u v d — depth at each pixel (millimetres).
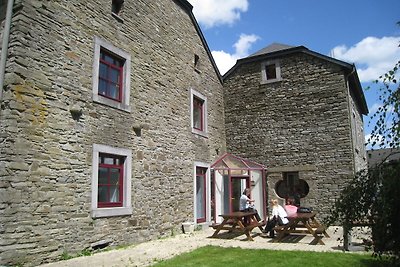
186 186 10273
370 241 3650
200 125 11930
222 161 11859
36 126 5891
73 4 6941
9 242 5258
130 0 8688
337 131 11344
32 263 5551
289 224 8133
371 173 3504
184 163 10305
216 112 12922
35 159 5805
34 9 6098
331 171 11250
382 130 3223
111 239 7227
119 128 7789
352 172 10914
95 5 7512
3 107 5539
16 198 5434
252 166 12219
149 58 9188
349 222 3633
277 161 12219
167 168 9438
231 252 6715
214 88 13016
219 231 9555
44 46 6207
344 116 11297
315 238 7855
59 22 6574
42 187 5867
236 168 11555
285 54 12578
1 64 5594
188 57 11289
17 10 5883
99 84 7539
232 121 13367
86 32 7176
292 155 11992
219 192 11906
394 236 3285
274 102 12633
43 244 5770
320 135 11602
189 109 10961
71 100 6633
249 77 13281
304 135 11883
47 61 6234
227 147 13289
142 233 8164
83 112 6867
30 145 5750
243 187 12352
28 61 5875
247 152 12867
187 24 11469
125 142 7926
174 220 9477
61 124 6367
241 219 9391
